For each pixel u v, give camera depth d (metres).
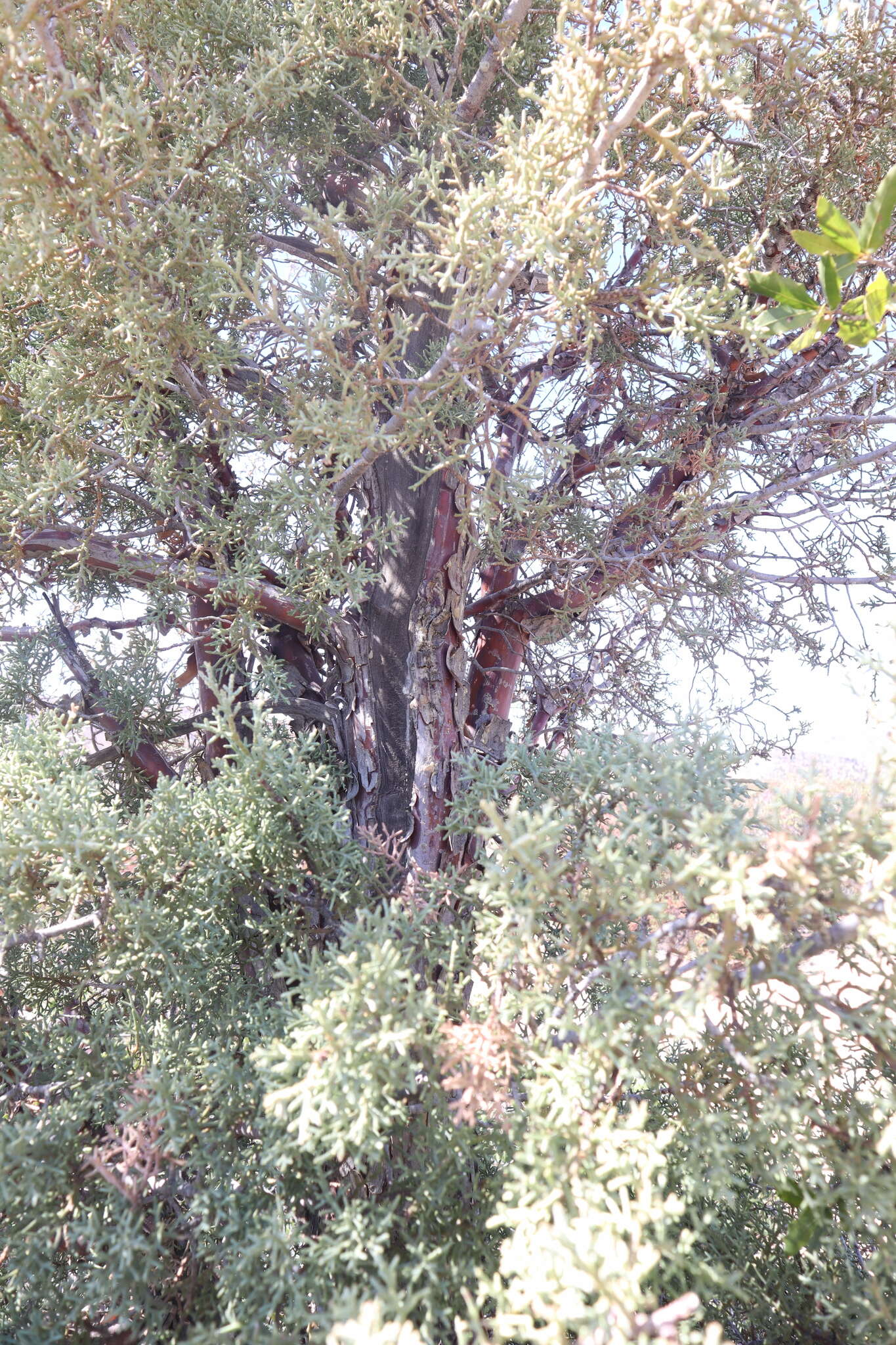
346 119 2.82
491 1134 1.45
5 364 2.34
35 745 1.86
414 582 2.74
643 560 3.26
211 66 2.21
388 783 2.63
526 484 1.93
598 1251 0.95
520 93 1.40
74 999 2.01
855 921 1.17
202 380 2.50
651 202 1.44
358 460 2.11
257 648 2.31
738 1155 1.62
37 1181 1.44
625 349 3.28
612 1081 1.31
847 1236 1.47
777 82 2.36
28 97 1.42
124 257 1.70
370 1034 1.22
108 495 2.94
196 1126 1.50
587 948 1.27
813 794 1.13
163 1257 1.51
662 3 1.28
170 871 1.77
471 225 1.49
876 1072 1.45
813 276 2.82
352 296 1.81
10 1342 1.44
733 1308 1.56
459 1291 1.33
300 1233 1.44
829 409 3.58
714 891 1.12
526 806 1.94
